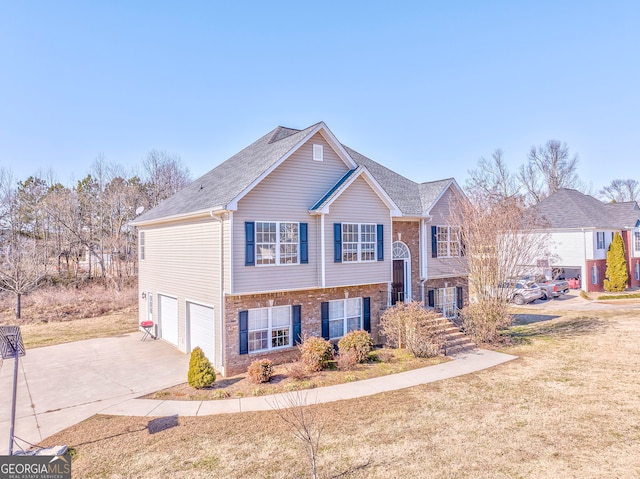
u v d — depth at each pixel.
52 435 9.45
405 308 17.25
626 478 7.04
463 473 7.35
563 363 14.55
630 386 11.88
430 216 20.62
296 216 15.54
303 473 7.43
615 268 34.81
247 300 14.64
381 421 9.79
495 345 17.45
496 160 59.41
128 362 15.86
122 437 9.24
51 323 24.55
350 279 16.75
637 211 40.34
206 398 11.74
